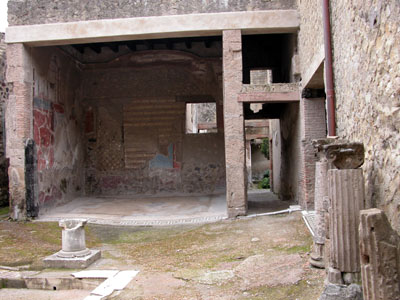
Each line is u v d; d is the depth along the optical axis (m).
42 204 9.89
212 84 12.76
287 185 11.40
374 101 3.53
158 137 13.00
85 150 13.17
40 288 5.16
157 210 10.32
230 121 8.70
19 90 9.25
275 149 14.54
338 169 3.48
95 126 13.18
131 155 13.05
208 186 12.73
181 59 12.88
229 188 8.71
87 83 13.22
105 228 8.62
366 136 3.80
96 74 13.22
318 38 6.38
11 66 9.27
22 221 9.24
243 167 8.70
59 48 11.26
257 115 12.68
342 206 3.44
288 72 10.11
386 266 2.53
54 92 10.92
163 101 12.99
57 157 10.98
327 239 3.65
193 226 8.37
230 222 8.25
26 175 9.34
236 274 4.76
